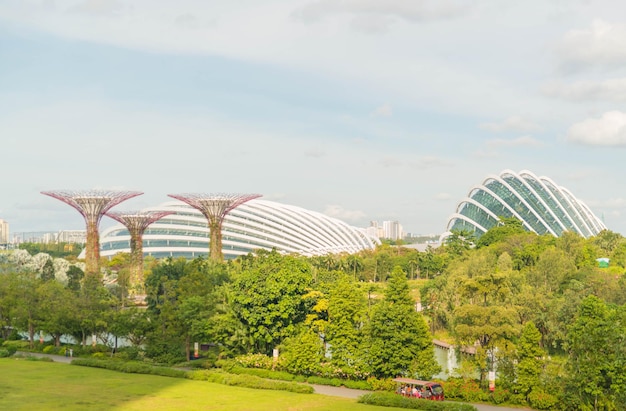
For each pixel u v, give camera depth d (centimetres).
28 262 17038
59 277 15212
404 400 6712
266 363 8631
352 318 8300
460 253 19800
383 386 7588
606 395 6556
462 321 8050
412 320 7819
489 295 8631
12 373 8275
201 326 9100
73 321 10356
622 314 7338
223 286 10400
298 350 8206
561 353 9719
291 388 7488
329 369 8106
